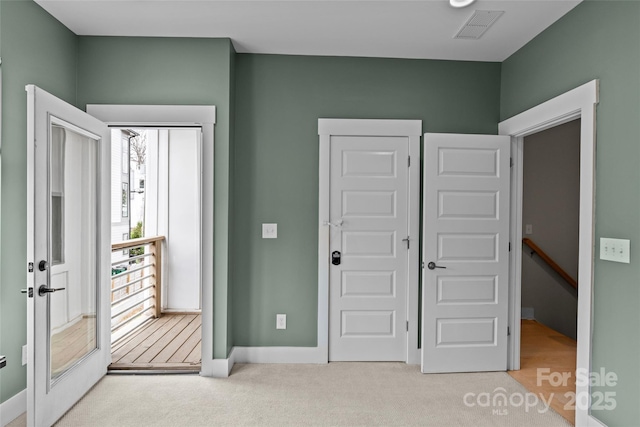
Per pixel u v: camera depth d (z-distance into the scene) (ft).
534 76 9.80
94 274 9.61
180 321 14.71
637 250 6.63
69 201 8.53
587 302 7.67
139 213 17.65
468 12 8.67
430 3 8.38
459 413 8.31
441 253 10.56
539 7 8.33
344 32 9.77
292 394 9.09
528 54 10.07
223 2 8.48
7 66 7.69
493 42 10.15
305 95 11.14
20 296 8.04
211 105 10.18
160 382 9.65
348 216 11.16
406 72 11.28
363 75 11.21
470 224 10.63
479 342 10.62
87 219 9.29
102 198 9.71
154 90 10.15
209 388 9.36
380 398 8.95
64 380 8.07
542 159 15.20
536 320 15.30
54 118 7.72
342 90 11.18
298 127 11.14
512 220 10.89
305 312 11.17
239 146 11.03
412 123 11.19
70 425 7.68
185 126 10.19
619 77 7.04
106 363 10.02
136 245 13.17
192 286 15.75
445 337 10.52
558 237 15.24
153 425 7.73
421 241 11.20
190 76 10.16
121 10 8.82
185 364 10.59
